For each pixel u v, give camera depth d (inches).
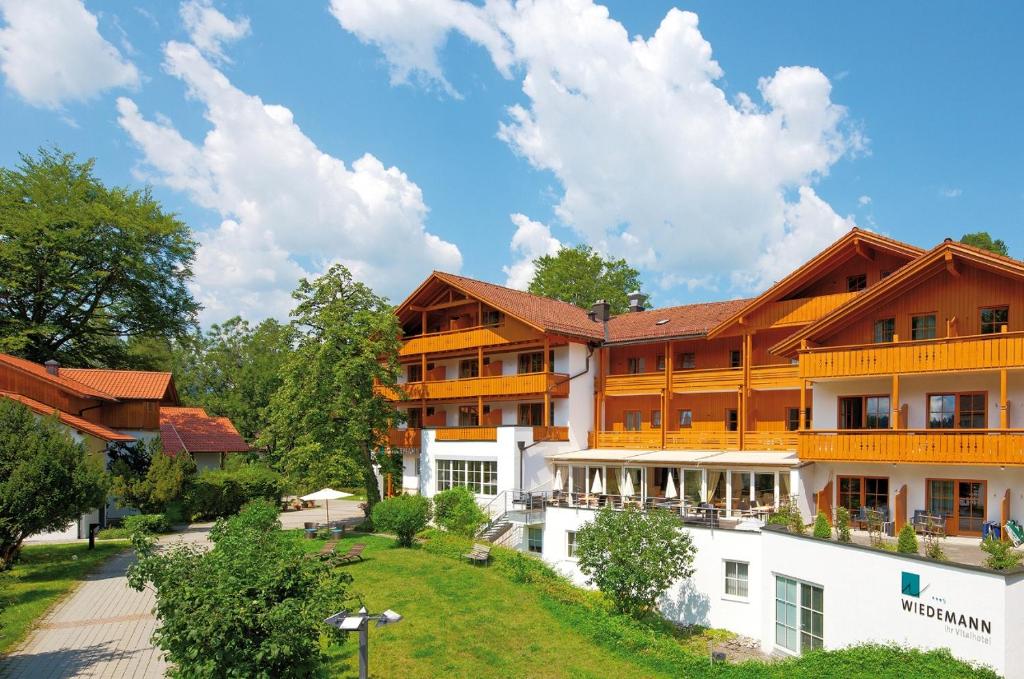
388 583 968.9
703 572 918.4
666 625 895.1
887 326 1009.5
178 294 2030.0
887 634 637.3
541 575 997.2
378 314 1510.8
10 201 1744.6
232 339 2847.0
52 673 619.2
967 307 936.3
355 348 1482.5
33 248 1715.1
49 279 1749.5
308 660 467.5
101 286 1856.5
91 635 730.2
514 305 1514.5
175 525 1503.4
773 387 1235.9
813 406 1088.2
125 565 1078.4
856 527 976.3
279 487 1699.1
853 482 1028.5
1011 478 878.4
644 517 910.4
